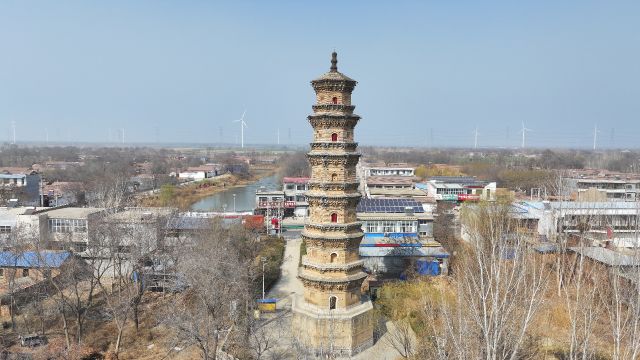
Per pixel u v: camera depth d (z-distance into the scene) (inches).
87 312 2923.2
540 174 7628.0
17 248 3068.4
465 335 1537.9
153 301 3270.2
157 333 2812.5
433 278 3467.0
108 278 3508.9
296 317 2460.6
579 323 1982.0
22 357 2432.3
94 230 3361.2
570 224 4185.5
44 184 7583.7
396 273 3779.5
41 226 3981.3
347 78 2357.3
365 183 7450.8
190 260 2819.9
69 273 2878.9
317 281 2404.0
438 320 2356.1
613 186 6884.8
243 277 2930.6
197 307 2709.2
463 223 4136.3
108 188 6230.3
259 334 2610.7
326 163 2397.9
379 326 2721.5
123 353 2596.0
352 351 2365.9
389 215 4249.5
